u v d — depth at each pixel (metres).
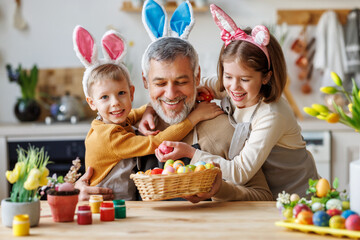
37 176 1.03
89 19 3.66
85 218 1.08
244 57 1.45
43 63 3.67
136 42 3.66
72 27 3.66
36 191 1.12
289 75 3.68
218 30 3.63
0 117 3.67
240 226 1.05
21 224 0.98
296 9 3.64
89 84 1.53
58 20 3.67
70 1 3.65
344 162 3.16
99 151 1.52
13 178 1.06
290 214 1.05
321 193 1.10
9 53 3.67
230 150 1.57
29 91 3.47
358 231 0.94
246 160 1.47
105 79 1.50
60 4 3.65
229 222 1.09
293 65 3.67
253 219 1.12
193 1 3.59
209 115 1.62
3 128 3.11
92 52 1.51
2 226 1.07
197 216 1.15
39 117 3.61
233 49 1.48
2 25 3.65
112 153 1.51
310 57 3.64
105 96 1.51
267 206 1.27
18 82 3.44
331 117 1.03
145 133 1.59
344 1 3.64
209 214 1.17
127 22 3.66
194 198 1.30
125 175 1.53
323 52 3.52
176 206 1.29
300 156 1.65
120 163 1.54
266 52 1.49
